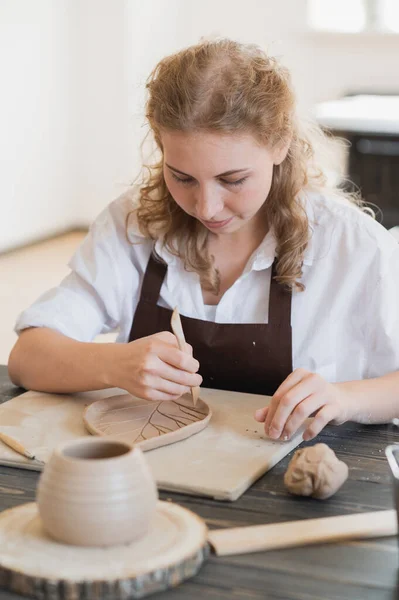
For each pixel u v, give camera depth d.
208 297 1.71
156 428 1.32
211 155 1.34
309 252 1.66
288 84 1.53
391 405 1.42
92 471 0.87
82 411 1.41
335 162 1.95
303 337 1.66
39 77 6.11
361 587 0.89
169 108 1.34
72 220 6.76
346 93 6.61
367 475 1.18
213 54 1.42
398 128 4.56
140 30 6.42
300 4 6.54
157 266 1.71
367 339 1.67
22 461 1.20
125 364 1.39
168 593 0.87
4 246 6.01
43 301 1.69
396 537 1.00
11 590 0.85
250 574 0.91
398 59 6.45
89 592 0.83
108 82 6.42
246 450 1.23
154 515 0.96
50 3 6.09
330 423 1.39
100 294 1.73
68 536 0.88
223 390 1.53
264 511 1.07
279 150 1.50
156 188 1.68
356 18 6.56
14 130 5.92
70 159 6.60
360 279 1.65
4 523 0.95
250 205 1.41
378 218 4.76
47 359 1.51
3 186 5.89
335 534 0.98
